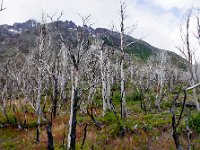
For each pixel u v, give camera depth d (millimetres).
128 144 20453
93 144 20422
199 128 21531
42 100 38719
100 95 43188
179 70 52406
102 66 31094
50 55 28438
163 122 24500
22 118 29766
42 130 25875
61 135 23188
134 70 54000
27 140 23703
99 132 23609
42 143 22125
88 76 26016
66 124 26672
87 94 40312
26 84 36188
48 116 30047
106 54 31250
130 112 35188
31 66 32969
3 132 26969
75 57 18156
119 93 42906
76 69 17797
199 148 18828
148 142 19750
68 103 39031
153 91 47562
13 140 24891
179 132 21375
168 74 49625
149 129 23188
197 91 45375
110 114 27406
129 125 23891
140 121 25625
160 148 19219
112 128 23531
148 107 38594
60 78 35281
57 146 20547
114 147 20047
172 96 42906
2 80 34562
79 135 22766
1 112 32156
